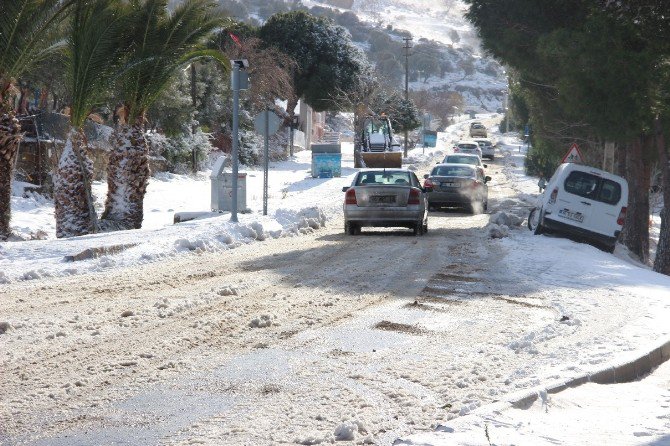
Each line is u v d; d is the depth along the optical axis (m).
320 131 101.25
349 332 10.31
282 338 9.88
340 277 15.04
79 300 12.05
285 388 7.69
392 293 13.46
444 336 10.23
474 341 9.97
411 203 22.83
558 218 23.25
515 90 39.66
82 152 22.94
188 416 6.79
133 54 24.31
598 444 5.96
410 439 5.81
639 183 30.25
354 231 23.97
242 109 59.78
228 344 9.51
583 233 23.17
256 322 10.57
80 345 9.23
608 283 15.48
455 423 6.29
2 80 20.86
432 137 104.56
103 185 37.53
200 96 56.34
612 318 11.77
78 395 7.38
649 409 7.22
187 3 24.53
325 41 76.56
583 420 6.70
